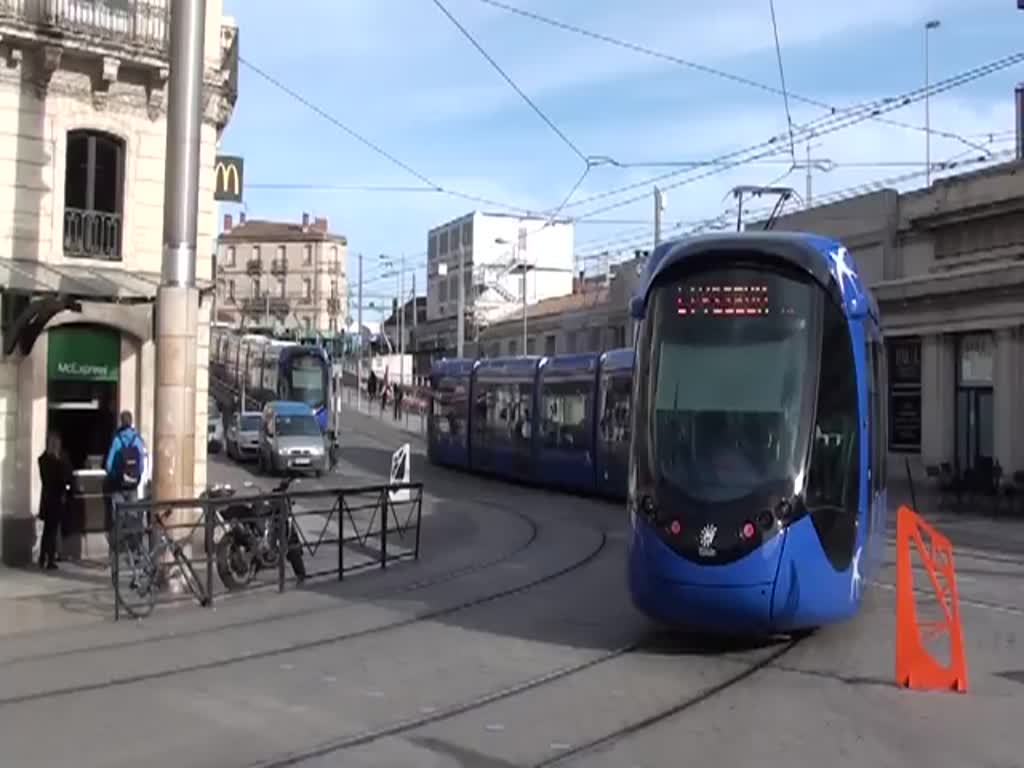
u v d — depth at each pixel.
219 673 10.35
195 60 15.87
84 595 15.20
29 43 19.52
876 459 12.51
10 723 8.55
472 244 96.38
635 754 7.76
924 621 13.00
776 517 10.42
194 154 15.95
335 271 137.88
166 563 14.27
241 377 63.06
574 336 65.75
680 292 11.30
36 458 19.77
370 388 86.69
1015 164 32.09
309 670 10.48
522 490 33.94
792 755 7.75
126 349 21.03
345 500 17.16
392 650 11.44
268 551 15.52
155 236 21.31
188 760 7.59
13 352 19.42
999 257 32.88
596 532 22.80
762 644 11.62
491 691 9.62
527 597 14.86
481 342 83.12
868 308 11.99
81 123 20.39
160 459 15.82
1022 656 11.16
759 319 11.03
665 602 10.59
